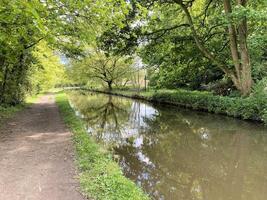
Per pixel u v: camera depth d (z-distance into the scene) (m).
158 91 29.38
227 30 18.86
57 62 36.97
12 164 6.71
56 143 8.77
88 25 11.05
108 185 5.37
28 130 10.97
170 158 9.48
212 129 14.07
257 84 15.69
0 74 15.40
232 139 11.99
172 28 18.61
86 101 32.25
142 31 18.17
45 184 5.52
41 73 31.91
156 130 14.48
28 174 6.05
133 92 36.38
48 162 6.84
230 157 9.57
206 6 19.11
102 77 45.03
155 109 23.08
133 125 16.12
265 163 8.94
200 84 26.89
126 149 10.66
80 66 44.12
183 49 20.08
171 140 12.21
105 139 12.41
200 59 21.03
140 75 41.78
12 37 9.34
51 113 16.56
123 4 8.66
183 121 16.75
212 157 9.60
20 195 5.04
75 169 6.34
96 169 6.18
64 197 4.96
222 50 19.66
